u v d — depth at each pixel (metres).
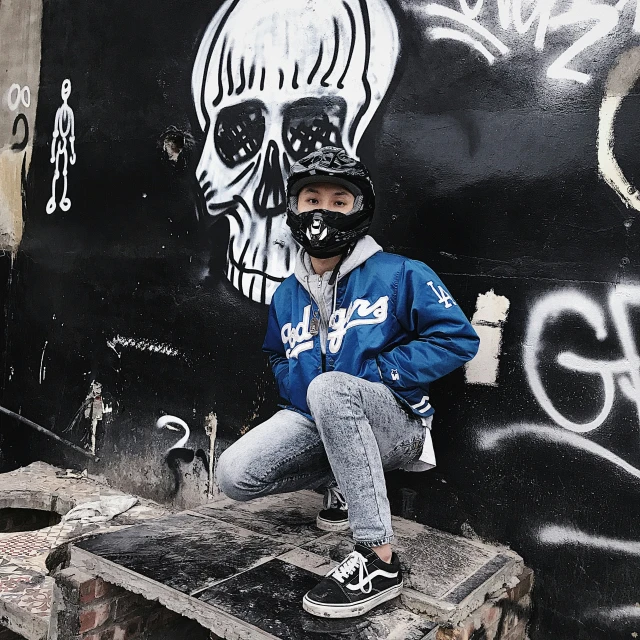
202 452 3.31
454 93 2.48
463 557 2.31
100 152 3.73
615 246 2.18
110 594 2.31
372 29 2.67
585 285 2.23
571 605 2.29
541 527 2.34
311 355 2.20
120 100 3.62
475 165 2.44
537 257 2.32
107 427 3.76
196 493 3.34
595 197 2.21
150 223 3.51
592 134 2.21
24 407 4.24
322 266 2.21
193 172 3.32
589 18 2.20
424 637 1.84
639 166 2.12
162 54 3.43
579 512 2.27
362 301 2.12
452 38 2.48
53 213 4.00
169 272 3.44
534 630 2.37
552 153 2.28
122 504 3.39
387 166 2.65
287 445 2.15
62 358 3.99
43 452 4.13
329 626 1.83
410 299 2.09
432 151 2.54
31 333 4.18
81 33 3.79
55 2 3.93
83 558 2.27
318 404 1.89
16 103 4.21
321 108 2.84
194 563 2.18
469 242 2.46
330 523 2.46
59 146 3.95
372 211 2.16
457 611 1.95
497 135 2.39
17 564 2.79
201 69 3.27
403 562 2.24
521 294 2.36
